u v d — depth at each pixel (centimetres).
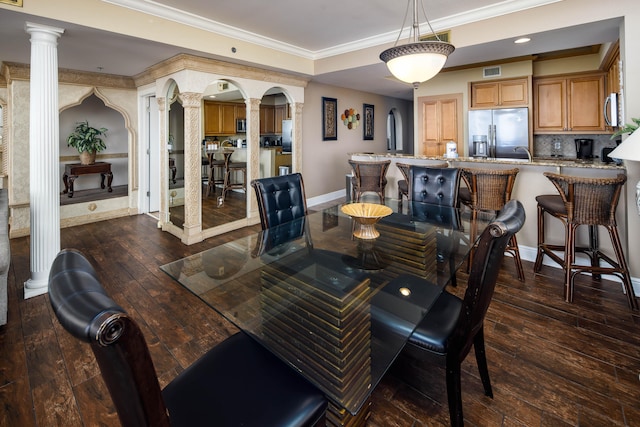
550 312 244
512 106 538
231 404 104
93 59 399
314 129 603
